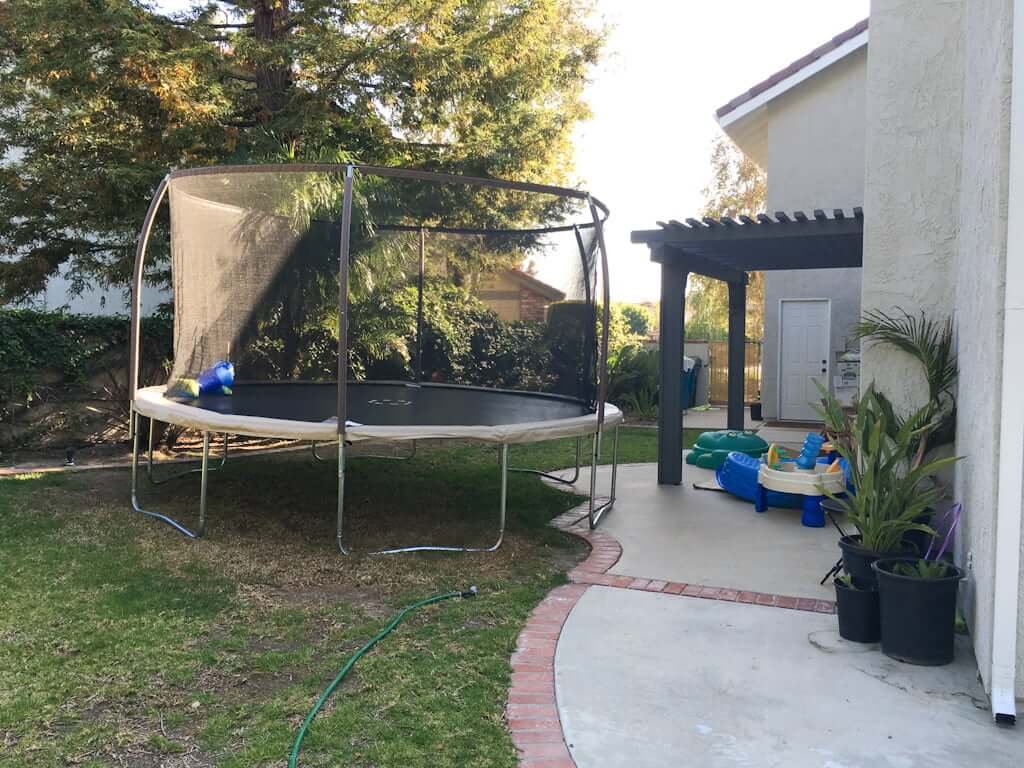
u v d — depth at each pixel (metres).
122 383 8.52
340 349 4.56
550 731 2.65
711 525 5.65
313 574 4.36
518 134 10.21
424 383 8.31
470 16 9.49
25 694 2.83
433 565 4.57
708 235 6.55
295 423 4.80
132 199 7.73
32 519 5.32
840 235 6.16
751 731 2.66
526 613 3.79
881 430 3.61
